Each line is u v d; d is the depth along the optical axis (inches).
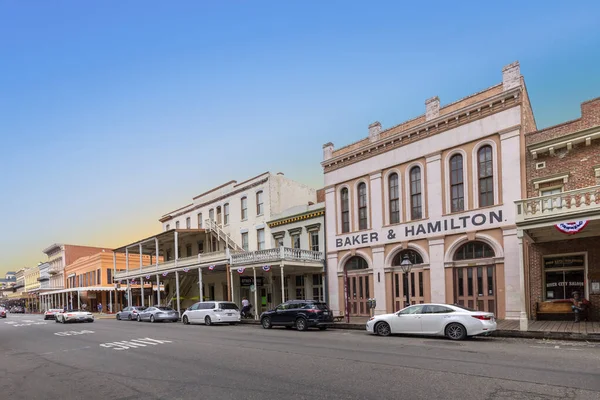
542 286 680.4
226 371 364.2
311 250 1066.7
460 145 793.6
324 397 270.7
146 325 1001.5
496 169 740.0
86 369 404.5
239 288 1342.3
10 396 308.7
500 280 719.7
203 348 517.7
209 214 1485.0
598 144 634.2
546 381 292.4
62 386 334.0
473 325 523.8
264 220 1230.9
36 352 548.1
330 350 466.3
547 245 680.4
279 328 821.9
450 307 554.3
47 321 1370.6
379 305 899.4
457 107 807.7
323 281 1043.3
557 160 674.2
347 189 1002.1
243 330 786.8
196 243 1526.8
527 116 784.3
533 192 695.7
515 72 721.0
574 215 542.3
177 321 1179.3
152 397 287.0
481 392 269.4
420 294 837.2
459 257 790.5
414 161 865.5
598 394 259.4
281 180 1262.3
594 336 492.7
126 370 388.2
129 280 1648.6
